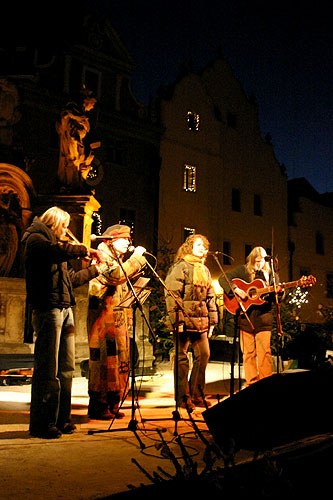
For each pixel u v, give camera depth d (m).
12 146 11.27
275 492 2.31
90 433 3.92
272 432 3.00
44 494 2.39
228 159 26.66
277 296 6.25
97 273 4.38
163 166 23.41
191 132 24.89
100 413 4.75
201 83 25.70
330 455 2.80
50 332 3.86
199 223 24.69
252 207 27.64
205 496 2.30
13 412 5.10
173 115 24.14
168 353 11.87
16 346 9.05
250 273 6.47
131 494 2.42
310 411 2.98
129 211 22.03
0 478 2.66
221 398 6.58
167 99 24.16
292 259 29.58
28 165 11.33
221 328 15.34
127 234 5.09
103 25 21.38
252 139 28.12
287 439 2.98
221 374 10.38
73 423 4.42
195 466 2.35
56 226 4.16
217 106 26.78
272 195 28.92
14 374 7.88
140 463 3.02
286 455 2.62
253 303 6.23
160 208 23.08
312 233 31.08
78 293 9.23
